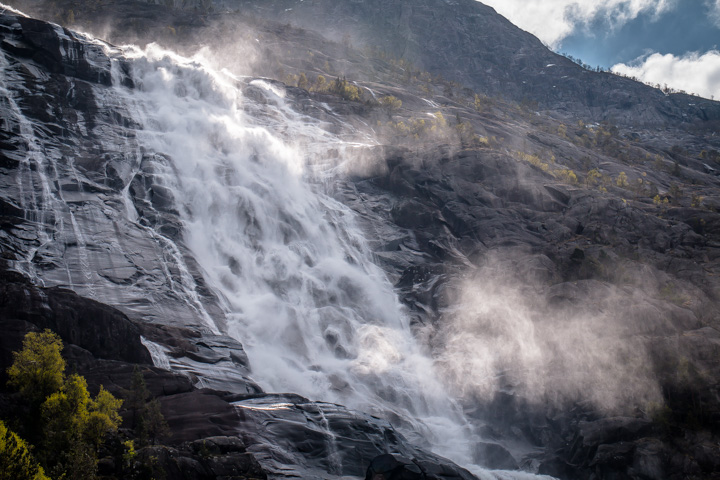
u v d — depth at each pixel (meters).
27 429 33.88
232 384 49.09
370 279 77.94
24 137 73.56
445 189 92.25
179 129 90.38
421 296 74.69
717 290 74.12
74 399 34.28
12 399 34.97
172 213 74.06
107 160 76.25
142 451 33.53
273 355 60.00
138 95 95.06
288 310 67.62
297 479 37.69
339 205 89.75
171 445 37.25
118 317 45.88
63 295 44.91
